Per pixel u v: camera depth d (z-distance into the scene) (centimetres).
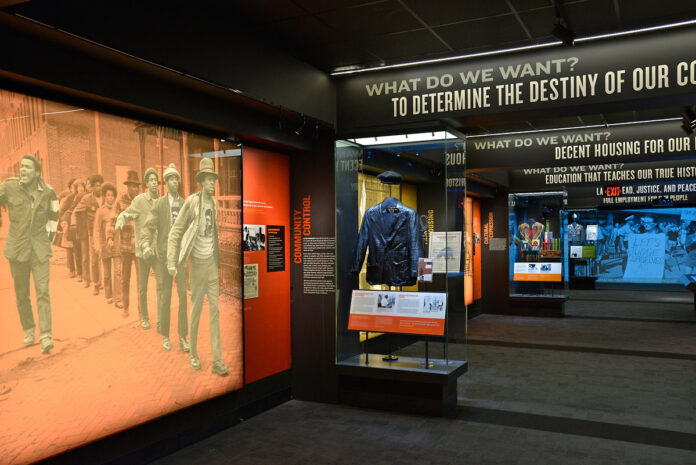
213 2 405
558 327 1146
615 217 2269
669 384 673
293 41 485
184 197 458
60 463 361
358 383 577
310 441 473
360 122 574
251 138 520
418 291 564
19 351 335
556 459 430
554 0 402
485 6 413
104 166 389
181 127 452
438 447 457
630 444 462
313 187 598
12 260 331
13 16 287
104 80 364
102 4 334
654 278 2216
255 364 553
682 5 411
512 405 580
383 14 427
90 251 379
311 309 598
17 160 333
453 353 575
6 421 327
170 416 448
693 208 2158
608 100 475
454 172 574
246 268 542
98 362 383
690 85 448
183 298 458
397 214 578
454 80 530
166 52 378
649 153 770
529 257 1312
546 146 834
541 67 497
